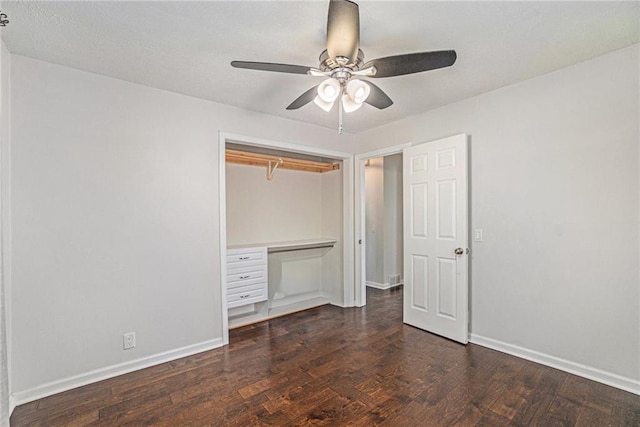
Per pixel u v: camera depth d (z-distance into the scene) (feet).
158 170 8.50
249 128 10.23
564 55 6.96
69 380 7.20
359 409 6.31
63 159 7.18
